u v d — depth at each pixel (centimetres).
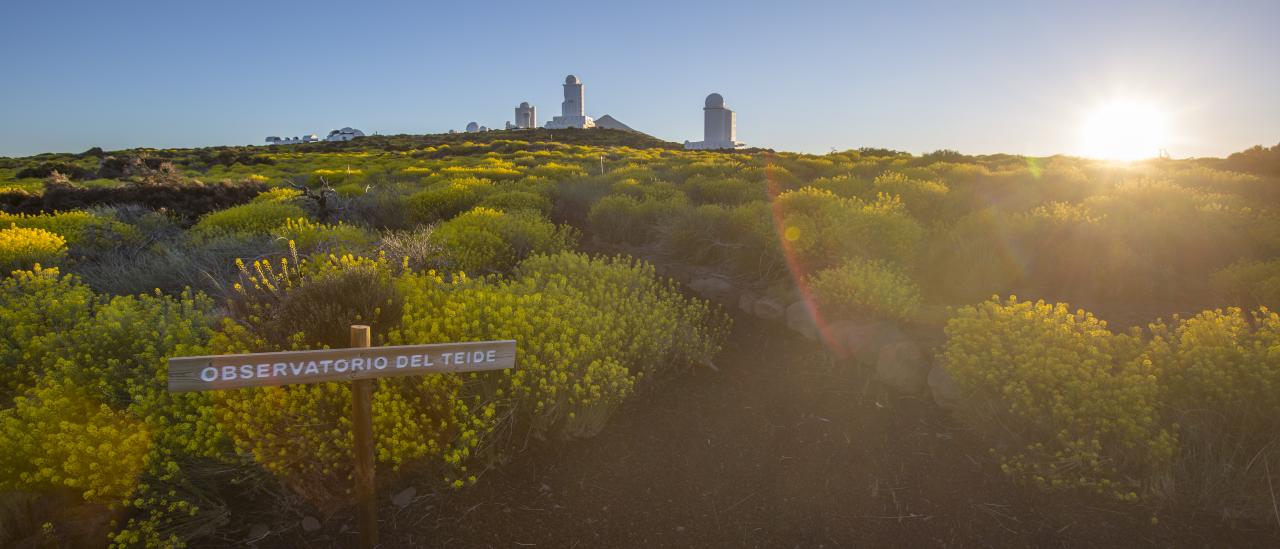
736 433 471
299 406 373
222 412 369
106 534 340
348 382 382
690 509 392
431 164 3519
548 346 438
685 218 991
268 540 354
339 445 365
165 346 443
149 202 1602
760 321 699
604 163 2961
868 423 478
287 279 541
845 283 636
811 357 595
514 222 964
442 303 505
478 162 3569
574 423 453
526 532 368
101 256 961
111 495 355
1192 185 1488
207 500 367
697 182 1567
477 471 412
